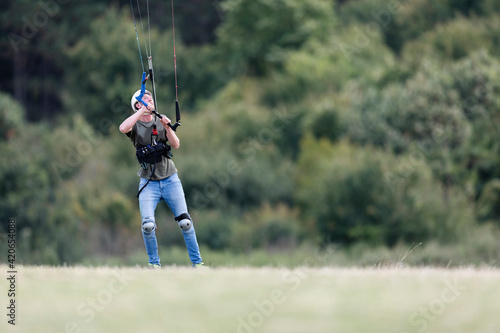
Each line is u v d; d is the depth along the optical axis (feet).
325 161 410.72
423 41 545.44
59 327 49.34
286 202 431.84
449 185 391.86
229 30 638.12
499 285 66.08
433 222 358.43
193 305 55.52
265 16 621.72
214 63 636.48
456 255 322.14
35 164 387.96
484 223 376.68
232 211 414.21
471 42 513.45
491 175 402.93
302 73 547.90
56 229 354.74
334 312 53.01
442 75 437.99
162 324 49.93
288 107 512.22
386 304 55.77
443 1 607.37
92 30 631.97
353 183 373.20
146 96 84.94
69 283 67.05
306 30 602.85
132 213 388.98
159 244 383.86
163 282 66.69
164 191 86.33
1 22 628.69
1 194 364.58
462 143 401.08
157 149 84.64
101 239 376.07
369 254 335.88
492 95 420.36
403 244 360.69
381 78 512.63
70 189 401.70
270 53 611.06
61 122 583.17
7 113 454.81
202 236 389.19
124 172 433.89
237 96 571.28
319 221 383.86
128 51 586.45
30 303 57.06
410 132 419.54
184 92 587.27
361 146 427.33
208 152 463.01
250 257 361.71
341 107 471.62
